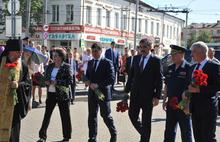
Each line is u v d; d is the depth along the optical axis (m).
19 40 7.57
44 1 47.81
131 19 61.88
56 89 9.48
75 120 12.58
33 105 14.91
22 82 7.68
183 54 8.32
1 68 7.54
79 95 19.52
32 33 48.75
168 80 8.38
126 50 23.20
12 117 7.54
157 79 8.68
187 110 7.26
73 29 50.22
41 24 49.53
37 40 48.94
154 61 8.72
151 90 8.75
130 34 61.66
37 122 12.07
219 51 18.09
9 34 17.50
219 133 11.11
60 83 9.46
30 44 14.68
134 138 10.29
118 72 22.61
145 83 8.73
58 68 9.52
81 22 50.50
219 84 6.99
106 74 9.20
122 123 12.20
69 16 50.97
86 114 13.78
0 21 46.00
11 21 17.50
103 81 9.18
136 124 8.99
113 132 9.27
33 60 10.62
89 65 9.29
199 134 7.18
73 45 50.34
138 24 64.06
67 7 51.00
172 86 8.27
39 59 10.73
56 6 51.38
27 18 35.97
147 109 8.79
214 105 7.08
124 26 60.38
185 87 8.16
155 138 10.37
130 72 9.04
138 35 62.94
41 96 16.75
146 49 8.77
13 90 7.44
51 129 11.06
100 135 10.50
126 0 60.47
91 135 9.27
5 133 7.50
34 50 10.61
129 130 11.22
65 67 9.53
